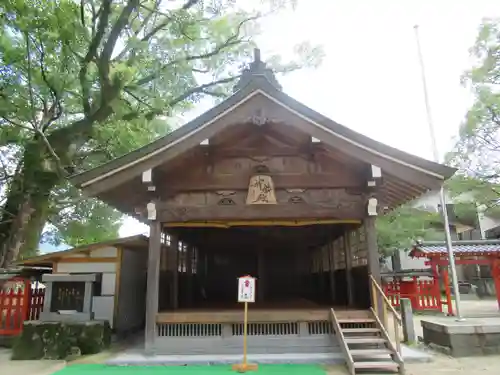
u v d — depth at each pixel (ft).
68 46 39.63
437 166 25.30
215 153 28.71
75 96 50.52
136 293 40.11
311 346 26.25
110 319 34.55
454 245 55.31
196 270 47.24
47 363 25.82
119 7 50.85
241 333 26.86
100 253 36.27
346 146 26.21
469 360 25.16
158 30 52.85
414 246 57.88
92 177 26.04
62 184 52.08
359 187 28.14
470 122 52.70
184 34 49.11
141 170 26.35
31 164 43.93
